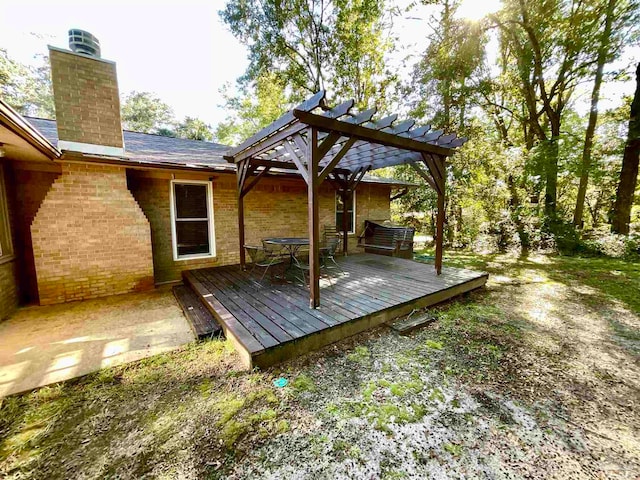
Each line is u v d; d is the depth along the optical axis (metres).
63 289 4.30
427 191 11.52
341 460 1.69
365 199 9.08
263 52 13.40
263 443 1.80
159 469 1.62
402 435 1.87
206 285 4.54
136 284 4.86
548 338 3.31
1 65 15.27
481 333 3.43
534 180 9.72
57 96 4.10
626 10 8.27
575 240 9.04
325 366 2.67
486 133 11.51
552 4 8.61
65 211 4.23
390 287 4.42
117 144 4.62
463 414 2.06
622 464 1.67
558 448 1.78
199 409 2.09
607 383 2.46
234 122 22.25
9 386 2.32
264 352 2.55
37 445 1.77
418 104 10.77
